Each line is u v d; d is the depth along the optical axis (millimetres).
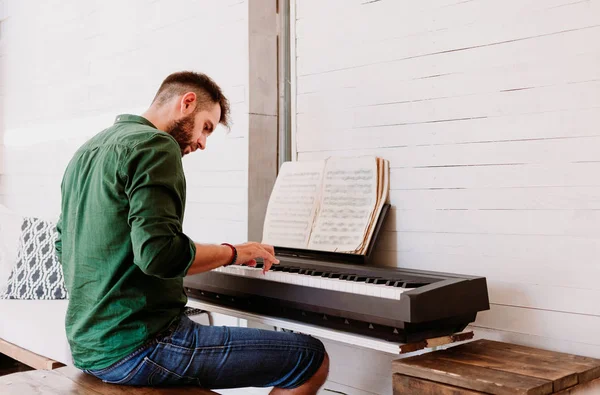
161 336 1837
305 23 2764
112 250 1789
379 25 2480
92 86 4008
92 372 1914
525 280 2070
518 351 1857
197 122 2086
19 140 4793
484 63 2170
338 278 2039
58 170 4355
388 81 2451
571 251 1966
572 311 1962
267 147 3000
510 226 2107
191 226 3275
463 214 2230
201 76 2129
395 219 2428
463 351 1857
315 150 2734
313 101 2734
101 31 3908
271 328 2902
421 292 1719
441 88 2289
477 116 2189
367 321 1834
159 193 1710
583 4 1938
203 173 3186
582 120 1941
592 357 1907
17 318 2906
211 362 1863
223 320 3141
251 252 1983
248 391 3000
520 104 2082
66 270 1962
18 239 3598
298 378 1991
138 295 1814
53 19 4375
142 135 1803
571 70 1965
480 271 2182
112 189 1750
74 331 1885
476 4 2188
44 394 1808
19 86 4793
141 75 3590
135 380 1849
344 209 2453
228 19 3027
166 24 3406
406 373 1713
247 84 2930
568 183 1971
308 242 2502
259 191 2965
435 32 2303
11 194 4906
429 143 2326
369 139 2520
